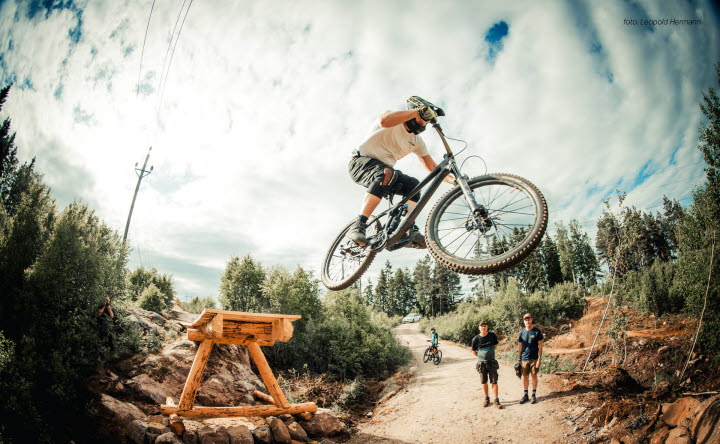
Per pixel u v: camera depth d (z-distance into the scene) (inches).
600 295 1000.9
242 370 361.7
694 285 352.2
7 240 293.1
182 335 389.1
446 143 113.3
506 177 104.3
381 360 612.7
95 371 274.4
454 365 632.4
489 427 271.3
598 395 283.3
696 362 302.8
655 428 201.2
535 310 952.3
